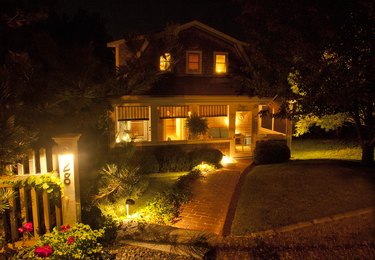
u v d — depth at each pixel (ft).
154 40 31.35
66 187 21.36
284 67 38.73
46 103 19.92
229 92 53.06
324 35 30.35
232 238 21.95
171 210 29.22
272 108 56.90
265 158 48.24
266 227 23.18
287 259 18.38
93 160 31.14
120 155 32.12
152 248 20.98
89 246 18.57
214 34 52.75
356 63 29.81
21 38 26.58
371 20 28.58
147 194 35.45
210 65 53.26
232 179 40.22
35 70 20.35
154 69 29.04
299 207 25.96
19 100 17.58
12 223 19.71
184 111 53.47
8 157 16.92
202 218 28.02
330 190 28.89
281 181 33.40
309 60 31.71
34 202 20.22
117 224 24.82
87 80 23.39
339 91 30.45
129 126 56.49
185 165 48.06
